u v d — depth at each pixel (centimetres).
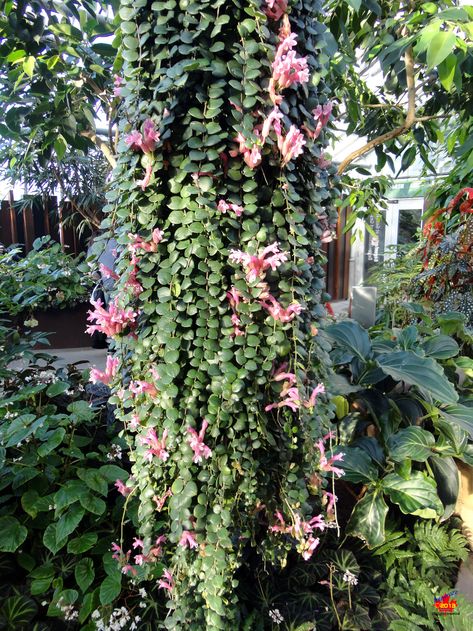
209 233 83
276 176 89
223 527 83
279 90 81
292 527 93
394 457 140
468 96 199
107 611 110
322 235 101
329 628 108
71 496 124
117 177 90
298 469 96
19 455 149
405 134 221
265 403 91
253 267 82
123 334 90
